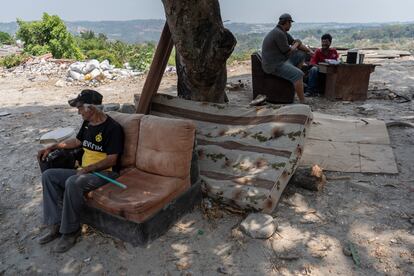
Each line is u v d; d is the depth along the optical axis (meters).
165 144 3.50
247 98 8.12
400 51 15.13
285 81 7.19
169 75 11.64
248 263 3.05
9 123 7.25
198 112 4.64
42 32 23.86
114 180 3.48
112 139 3.49
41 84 11.30
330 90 7.70
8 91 10.51
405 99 7.48
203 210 3.78
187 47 4.06
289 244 3.23
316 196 3.90
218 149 4.22
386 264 2.93
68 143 3.86
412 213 3.52
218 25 4.00
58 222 3.42
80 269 3.12
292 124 3.94
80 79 11.45
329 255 3.08
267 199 3.52
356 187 4.02
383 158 4.50
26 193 4.47
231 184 3.78
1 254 3.40
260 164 3.85
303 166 4.29
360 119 5.49
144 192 3.31
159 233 3.39
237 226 3.50
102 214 3.38
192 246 3.29
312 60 8.36
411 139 5.15
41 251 3.39
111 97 9.30
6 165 5.25
